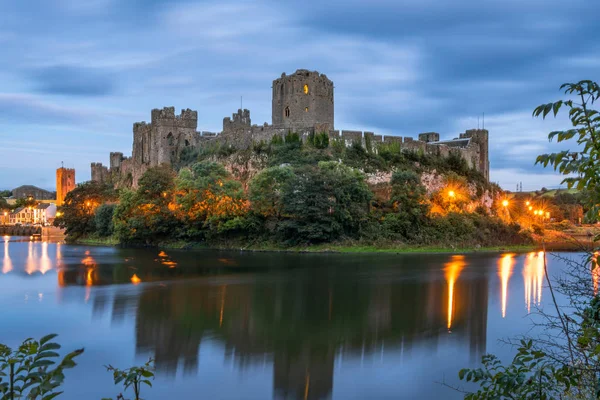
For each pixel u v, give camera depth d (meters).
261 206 94.31
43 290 51.66
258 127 126.19
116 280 58.34
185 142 151.75
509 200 125.88
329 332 36.34
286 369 29.00
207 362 30.20
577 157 10.38
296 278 59.16
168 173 108.06
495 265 70.19
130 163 182.88
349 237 91.81
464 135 149.75
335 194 90.19
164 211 103.19
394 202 97.25
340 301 46.31
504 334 35.00
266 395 25.55
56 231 185.25
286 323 38.69
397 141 124.25
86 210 132.88
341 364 29.89
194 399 24.95
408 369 28.92
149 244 107.62
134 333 35.84
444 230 95.25
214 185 97.94
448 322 38.53
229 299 47.38
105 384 26.39
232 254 85.94
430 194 113.81
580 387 14.02
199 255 85.06
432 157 127.69
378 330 36.78
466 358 30.56
